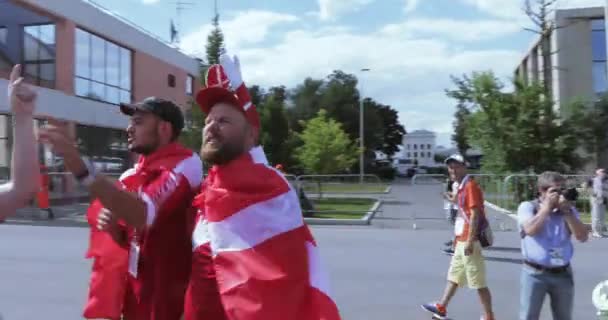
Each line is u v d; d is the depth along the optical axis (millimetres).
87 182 2145
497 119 20609
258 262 2066
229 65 2281
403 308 6566
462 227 6055
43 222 15250
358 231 13711
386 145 74750
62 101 22188
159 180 2371
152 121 2545
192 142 20672
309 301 2129
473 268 5918
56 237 12094
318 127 27828
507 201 16734
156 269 2455
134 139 2561
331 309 2137
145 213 2271
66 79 22672
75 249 10383
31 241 11445
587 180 15492
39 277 7961
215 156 2172
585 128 20422
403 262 9430
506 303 6832
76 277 7961
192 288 2273
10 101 2006
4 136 20453
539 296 4445
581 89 28188
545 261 4395
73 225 14750
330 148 26922
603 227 13422
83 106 23656
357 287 7605
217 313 2199
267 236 2105
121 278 2650
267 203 2139
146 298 2498
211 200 2186
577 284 7816
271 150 26969
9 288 7305
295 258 2121
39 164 2076
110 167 26219
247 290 2031
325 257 9875
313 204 18250
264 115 27297
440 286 7695
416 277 8258
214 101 2258
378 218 16297
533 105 20297
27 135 2004
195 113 21750
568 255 4406
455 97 21625
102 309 2650
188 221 2484
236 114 2209
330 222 15445
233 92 2223
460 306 6715
